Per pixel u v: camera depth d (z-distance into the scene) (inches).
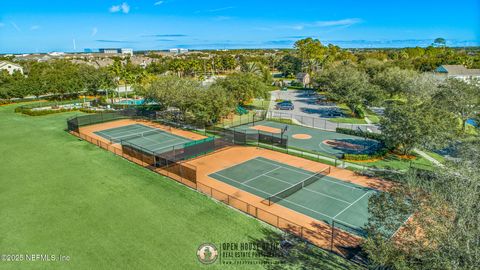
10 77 3265.3
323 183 1137.4
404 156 1421.0
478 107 1658.5
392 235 594.6
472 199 516.4
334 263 689.6
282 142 1552.7
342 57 4982.8
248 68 4131.4
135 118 2247.8
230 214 903.1
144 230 812.0
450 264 439.5
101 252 721.6
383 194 630.5
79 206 937.5
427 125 1282.0
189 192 1045.8
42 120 2156.7
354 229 831.7
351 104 2271.2
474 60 4704.7
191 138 1724.9
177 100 1979.6
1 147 1521.9
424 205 544.1
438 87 1979.6
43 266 673.0
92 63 5979.3
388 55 5629.9
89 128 1948.8
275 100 3075.8
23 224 837.2
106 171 1220.5
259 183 1135.0
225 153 1488.7
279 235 799.1
